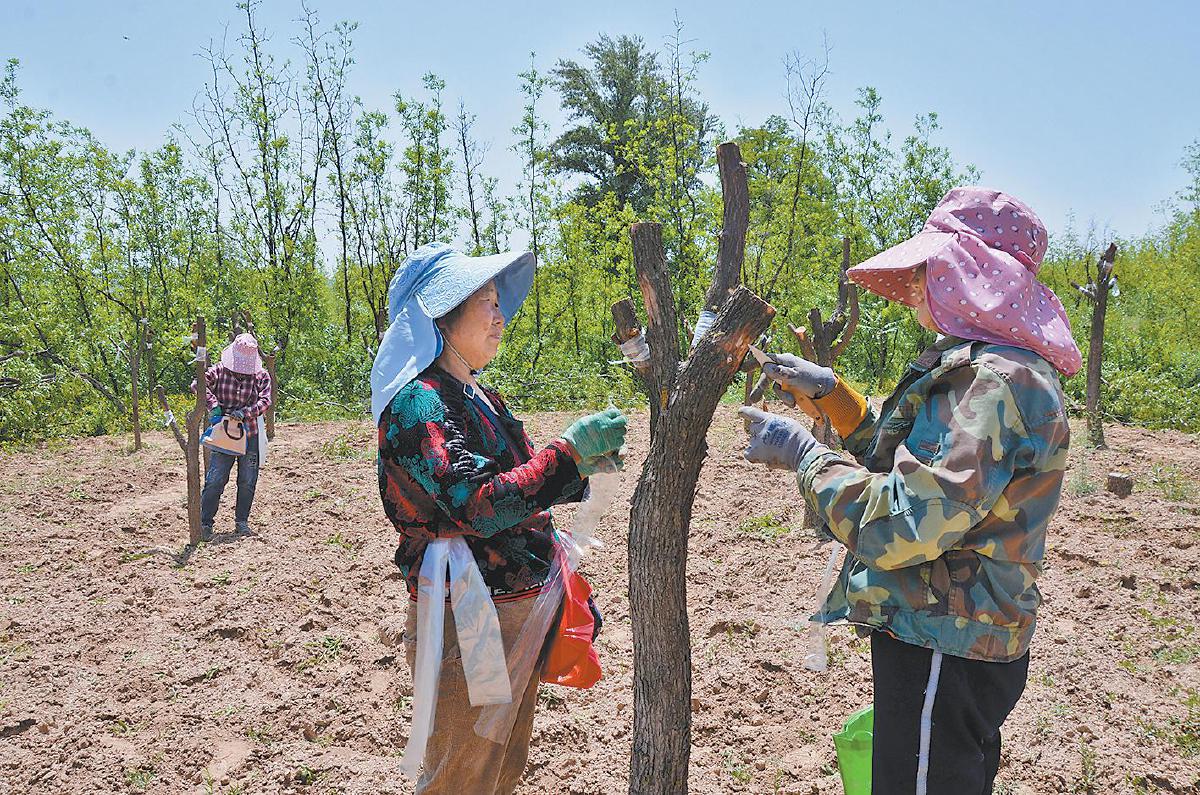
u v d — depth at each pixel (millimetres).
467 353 2758
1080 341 17578
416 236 20000
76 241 18203
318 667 4707
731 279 2582
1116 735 3820
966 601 2201
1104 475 8383
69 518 7840
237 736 4066
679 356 2611
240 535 7129
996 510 2188
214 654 4883
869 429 2574
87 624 5285
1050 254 28453
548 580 2680
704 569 5992
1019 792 3453
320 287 20906
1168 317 23062
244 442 7184
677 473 2473
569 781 3678
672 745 2572
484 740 2627
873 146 19047
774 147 19094
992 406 2119
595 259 20047
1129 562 5840
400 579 6070
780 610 5250
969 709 2275
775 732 3984
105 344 17391
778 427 2379
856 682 4297
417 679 2551
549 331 19938
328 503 8141
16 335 16125
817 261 18406
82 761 3832
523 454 2852
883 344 18141
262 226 20109
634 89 39438
